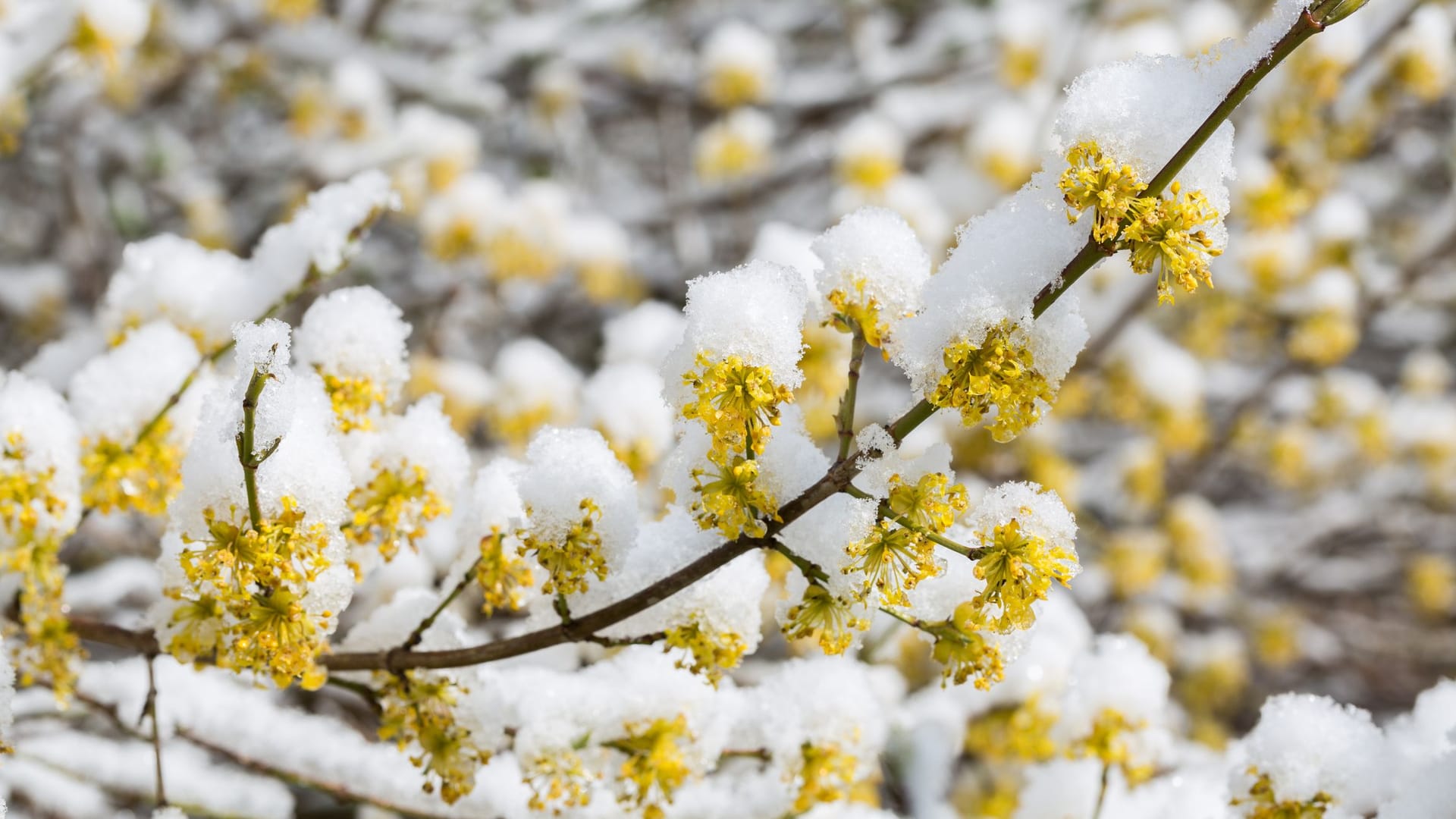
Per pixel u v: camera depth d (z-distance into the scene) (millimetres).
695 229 5410
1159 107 1223
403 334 1709
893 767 2637
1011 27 4742
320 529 1388
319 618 1427
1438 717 1828
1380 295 4945
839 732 1776
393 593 2602
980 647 1396
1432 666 6652
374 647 1741
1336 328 4480
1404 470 6215
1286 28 1213
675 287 5465
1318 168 4230
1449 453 5500
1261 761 1685
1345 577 6562
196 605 1575
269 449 1305
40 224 5625
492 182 4004
